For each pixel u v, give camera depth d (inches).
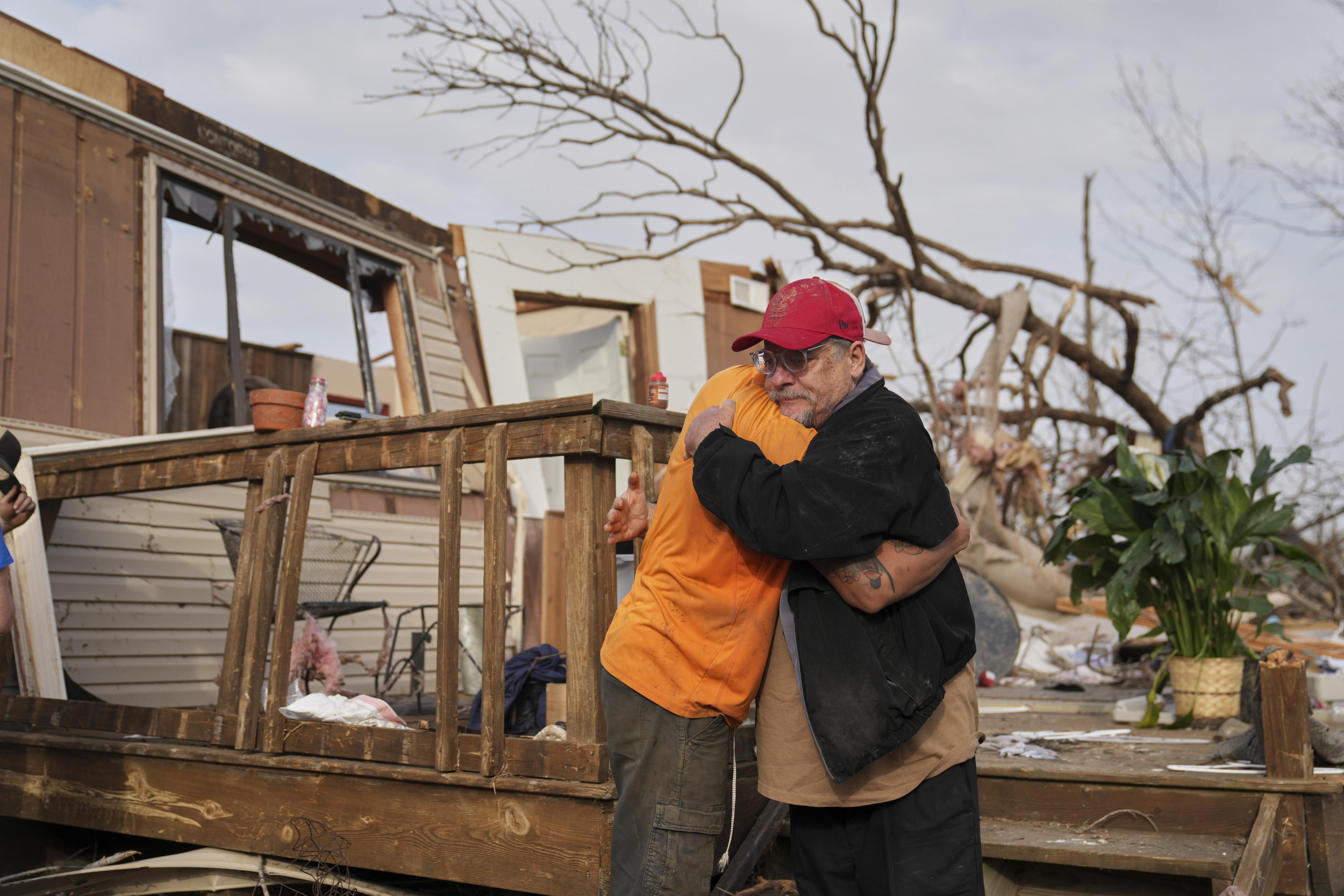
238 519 235.3
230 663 132.6
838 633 74.7
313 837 118.0
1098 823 118.6
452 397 309.0
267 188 258.2
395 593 271.1
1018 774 123.6
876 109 356.8
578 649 104.1
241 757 124.2
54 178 205.2
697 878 79.7
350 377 393.4
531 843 102.8
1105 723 184.4
